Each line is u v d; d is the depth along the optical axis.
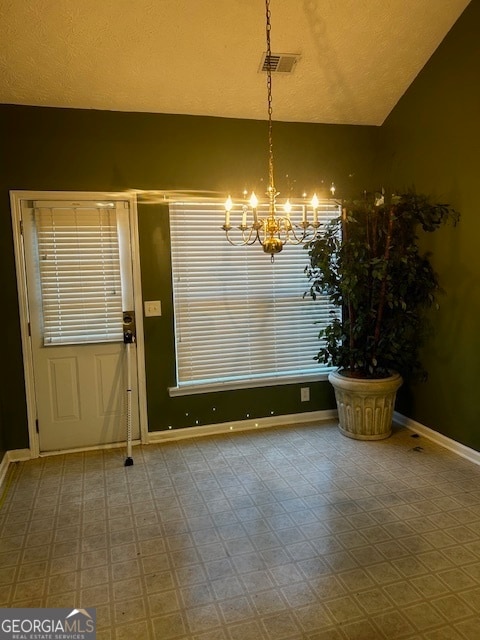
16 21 2.57
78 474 3.15
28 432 3.41
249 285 3.82
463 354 3.25
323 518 2.54
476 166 3.04
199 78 3.18
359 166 3.99
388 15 2.92
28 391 3.39
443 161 3.31
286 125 3.77
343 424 3.72
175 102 3.38
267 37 2.67
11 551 2.31
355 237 3.59
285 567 2.14
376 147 4.02
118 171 3.42
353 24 2.93
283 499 2.75
